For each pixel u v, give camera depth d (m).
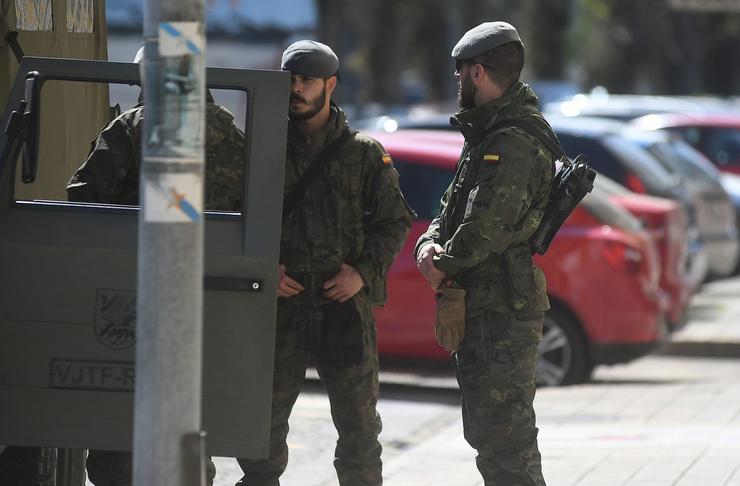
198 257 12.44
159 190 12.30
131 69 15.50
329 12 132.62
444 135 35.19
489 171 15.96
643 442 26.16
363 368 17.80
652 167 45.94
